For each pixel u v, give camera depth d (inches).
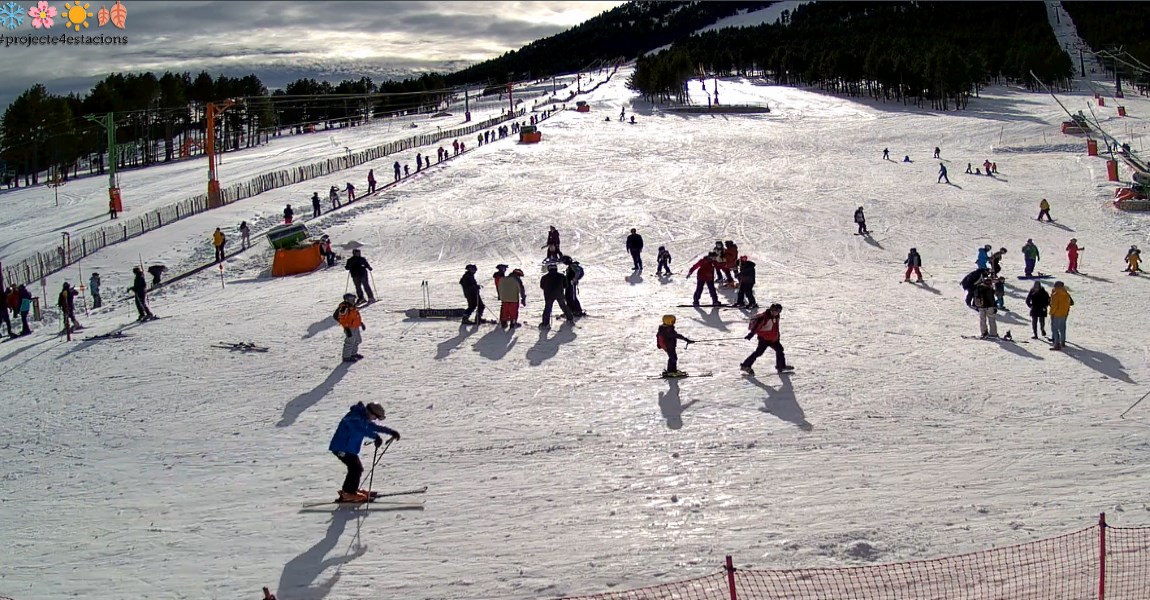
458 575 424.2
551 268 943.7
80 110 4557.1
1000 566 404.2
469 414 668.1
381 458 585.0
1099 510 465.4
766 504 489.4
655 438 602.5
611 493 513.3
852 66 5221.5
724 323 950.4
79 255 1609.3
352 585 419.8
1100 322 960.9
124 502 534.0
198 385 779.4
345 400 715.4
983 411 643.5
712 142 3070.9
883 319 975.6
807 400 674.8
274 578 430.3
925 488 504.7
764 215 1758.1
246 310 1105.4
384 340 907.4
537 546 450.3
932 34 7436.0
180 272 1472.7
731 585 345.4
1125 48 5649.6
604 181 2208.4
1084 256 1428.4
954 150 2758.4
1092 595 366.6
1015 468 531.5
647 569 419.5
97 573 443.2
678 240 1553.9
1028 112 3914.9
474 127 4020.7
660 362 796.0
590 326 946.1
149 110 4210.1
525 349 854.5
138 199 2428.6
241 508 516.4
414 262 1469.0
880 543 435.8
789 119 4018.2
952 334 902.4
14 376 849.5
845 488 508.1
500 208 1878.7
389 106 6456.7
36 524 507.2
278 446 618.5
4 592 425.7
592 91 6727.4
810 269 1336.1
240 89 6058.1
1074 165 2320.4
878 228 1647.4
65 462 609.6
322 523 490.6
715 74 7564.0
